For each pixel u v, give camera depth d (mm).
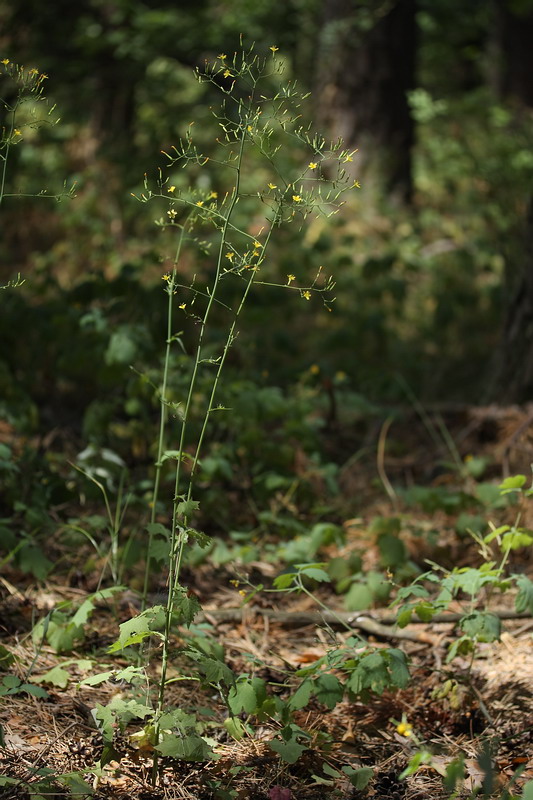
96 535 4664
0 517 4723
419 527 5016
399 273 9547
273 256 8711
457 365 7750
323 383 6199
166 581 4355
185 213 7055
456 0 17359
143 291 5738
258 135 3119
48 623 3541
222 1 13859
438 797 3000
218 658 3492
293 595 4488
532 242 6254
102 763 2912
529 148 9484
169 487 5051
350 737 3334
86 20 12039
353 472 5992
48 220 9805
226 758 3135
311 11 13219
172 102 12039
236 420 5316
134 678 3424
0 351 5613
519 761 3162
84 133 11445
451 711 3492
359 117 11898
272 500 5215
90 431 4988
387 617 4172
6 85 7004
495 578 3488
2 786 2822
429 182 12297
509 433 5879
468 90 20484
